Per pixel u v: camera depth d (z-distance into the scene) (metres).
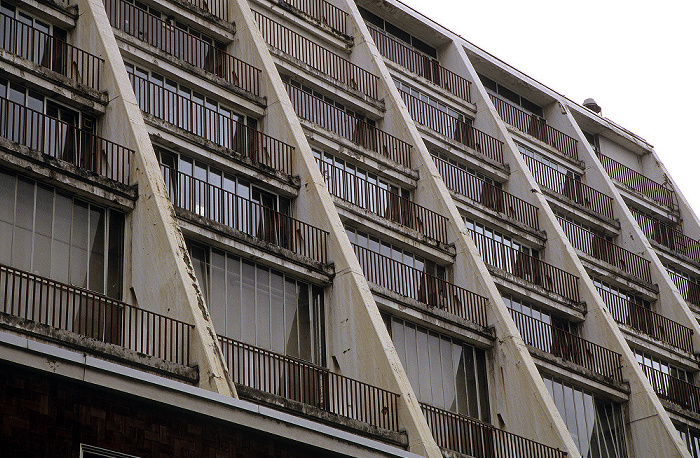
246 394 29.50
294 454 25.39
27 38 32.31
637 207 56.69
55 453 21.39
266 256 34.38
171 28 37.53
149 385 23.03
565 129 55.12
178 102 35.91
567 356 43.97
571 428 42.16
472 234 44.56
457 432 36.72
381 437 31.42
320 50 45.19
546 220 47.66
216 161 35.59
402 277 39.47
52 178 29.73
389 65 47.38
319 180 37.12
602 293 49.06
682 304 50.69
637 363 44.78
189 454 23.42
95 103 32.50
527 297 44.31
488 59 52.75
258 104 38.81
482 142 49.22
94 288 29.94
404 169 42.88
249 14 40.97
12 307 25.72
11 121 31.14
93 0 34.50
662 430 42.88
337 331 34.78
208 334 28.14
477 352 40.03
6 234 28.75
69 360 21.95
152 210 30.48
